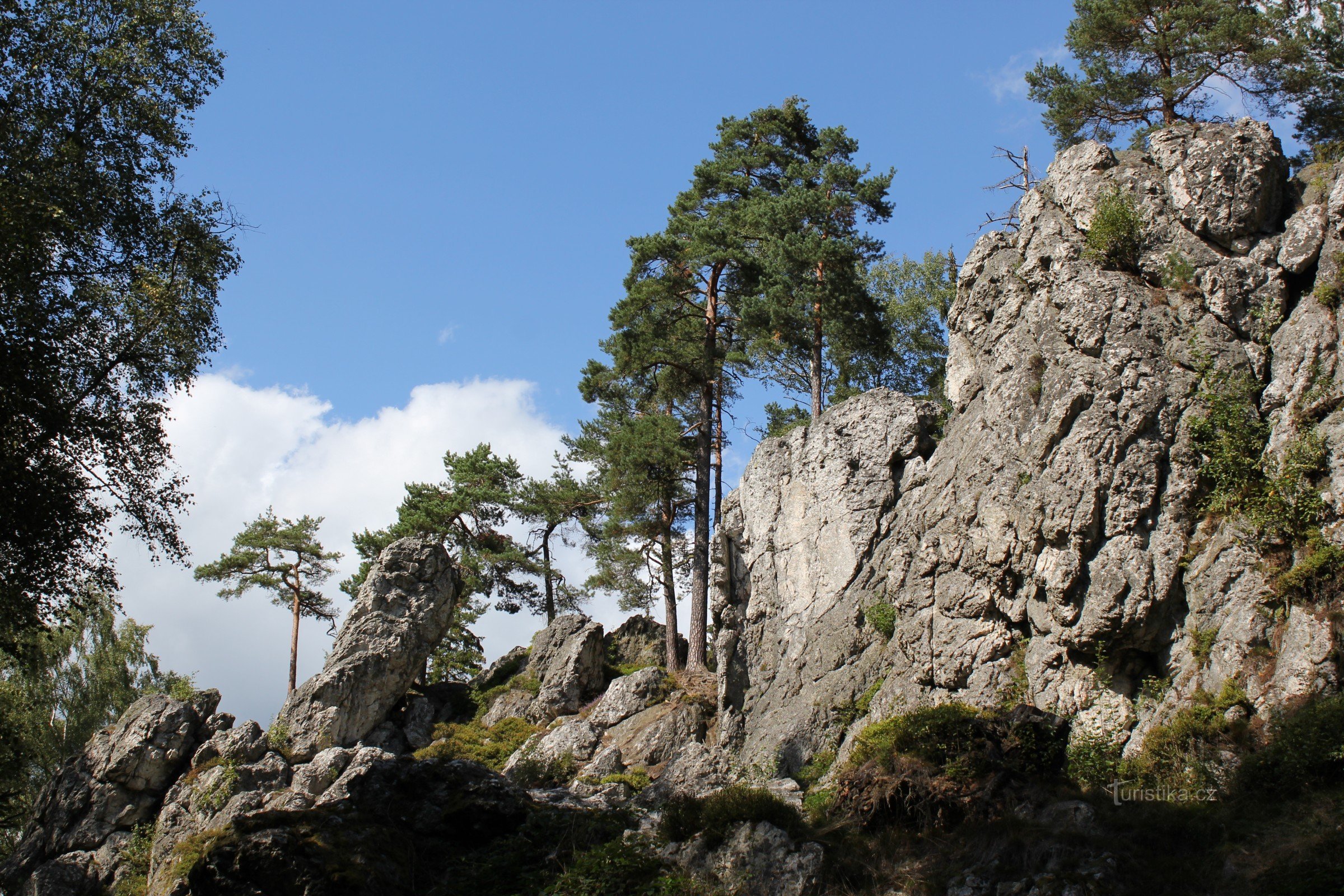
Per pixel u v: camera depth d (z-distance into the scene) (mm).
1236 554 20766
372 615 39938
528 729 38438
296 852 16844
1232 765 18094
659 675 37062
